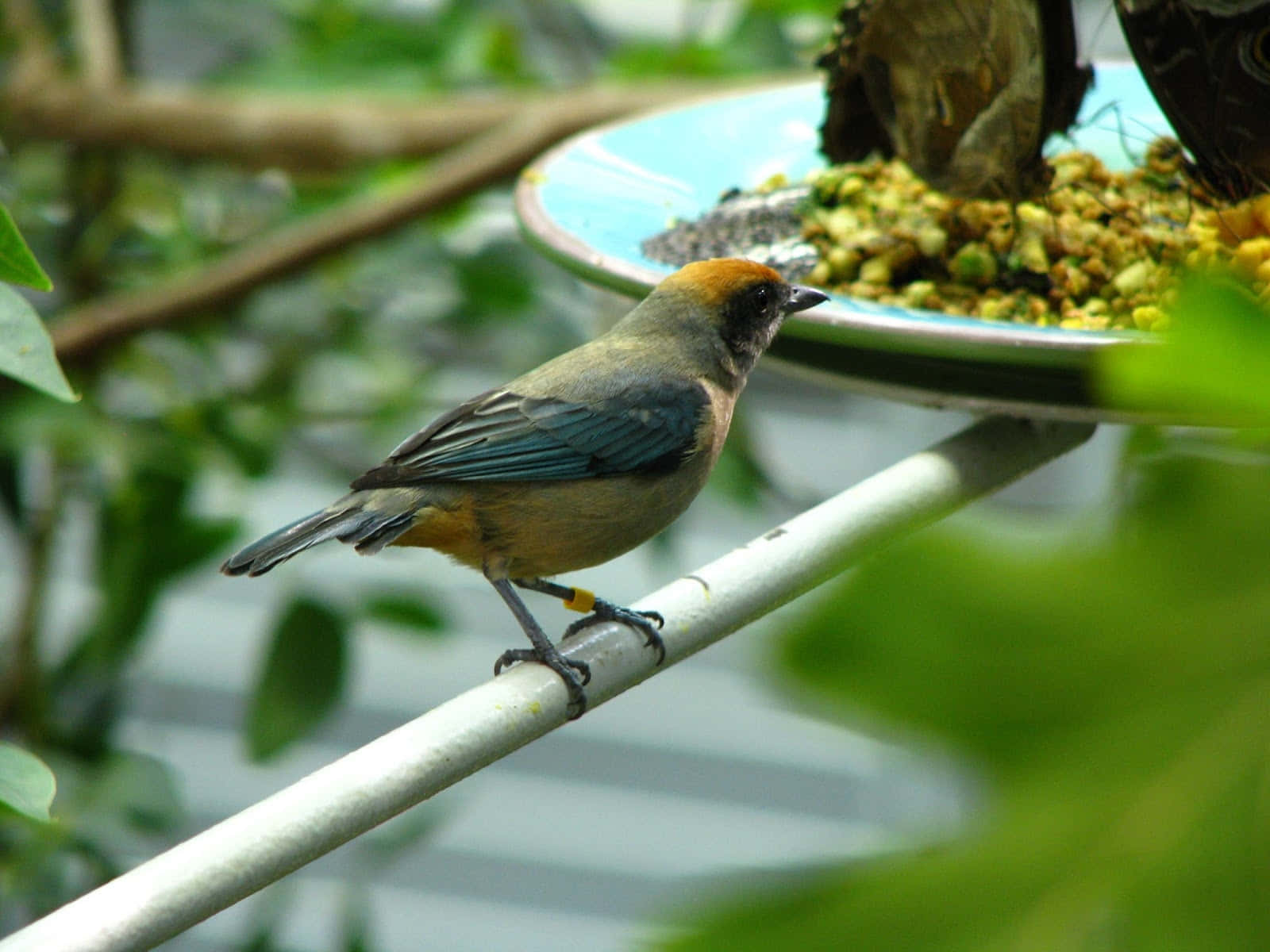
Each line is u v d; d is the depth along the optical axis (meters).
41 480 4.12
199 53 4.73
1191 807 0.97
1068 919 0.96
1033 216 3.88
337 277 4.09
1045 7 3.86
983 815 1.00
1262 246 3.78
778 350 3.88
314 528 3.86
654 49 4.12
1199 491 1.05
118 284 4.12
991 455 3.85
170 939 3.73
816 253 3.91
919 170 3.90
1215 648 0.99
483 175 4.05
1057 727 1.00
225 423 4.05
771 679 1.04
